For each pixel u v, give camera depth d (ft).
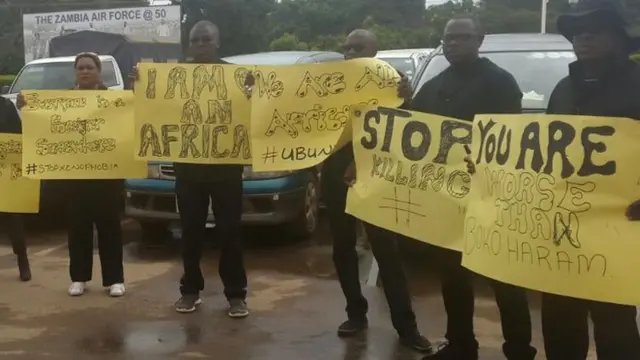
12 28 119.96
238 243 16.75
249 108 16.26
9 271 20.94
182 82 16.44
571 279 10.02
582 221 9.94
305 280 19.93
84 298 18.28
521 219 10.52
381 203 13.74
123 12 79.71
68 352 14.79
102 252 18.35
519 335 12.88
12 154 17.95
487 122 11.30
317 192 25.53
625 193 9.70
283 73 15.31
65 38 54.39
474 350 13.70
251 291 18.92
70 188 17.98
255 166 15.33
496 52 23.11
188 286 17.24
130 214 23.54
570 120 10.02
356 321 15.67
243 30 117.80
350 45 15.38
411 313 14.85
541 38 24.27
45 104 17.75
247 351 14.78
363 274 20.61
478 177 11.47
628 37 9.99
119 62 54.08
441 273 13.41
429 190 13.23
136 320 16.66
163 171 22.89
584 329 11.05
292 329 16.05
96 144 17.67
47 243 24.61
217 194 16.56
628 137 9.66
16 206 18.16
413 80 21.94
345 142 14.87
